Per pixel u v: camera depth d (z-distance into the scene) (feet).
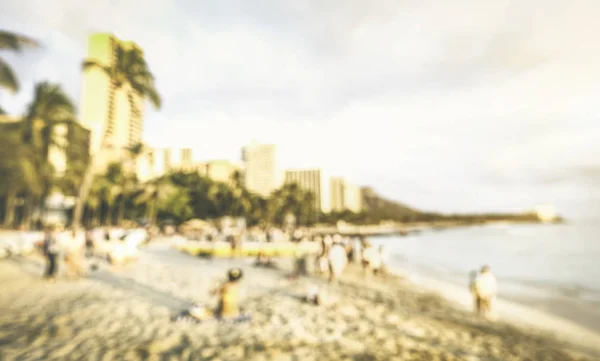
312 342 23.36
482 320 35.68
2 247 54.70
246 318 26.86
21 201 169.37
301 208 377.30
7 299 29.35
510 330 32.68
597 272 96.27
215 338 22.80
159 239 118.11
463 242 265.34
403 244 235.81
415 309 37.65
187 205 232.53
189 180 258.78
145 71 83.97
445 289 55.01
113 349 19.98
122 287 36.70
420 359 22.09
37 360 17.95
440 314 36.45
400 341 25.34
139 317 26.30
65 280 38.93
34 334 21.56
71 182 165.48
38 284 36.06
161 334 22.89
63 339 21.07
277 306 32.81
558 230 577.84
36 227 149.59
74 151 158.92
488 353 24.99
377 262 53.88
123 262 48.37
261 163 593.42
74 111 102.58
